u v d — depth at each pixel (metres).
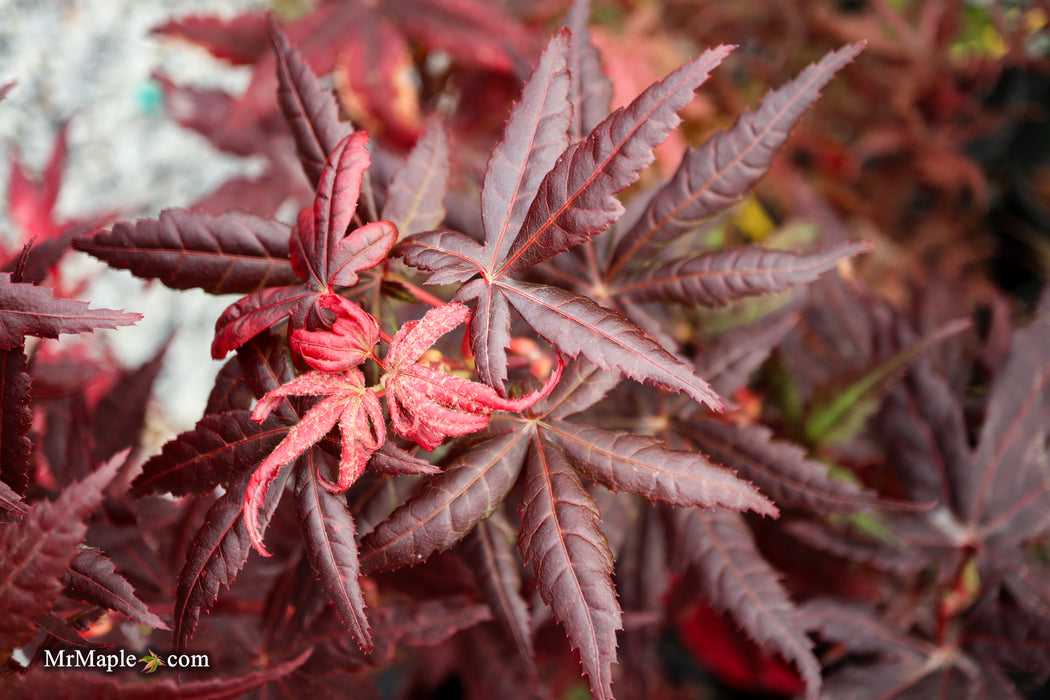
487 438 0.24
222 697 0.22
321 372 0.22
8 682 0.22
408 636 0.26
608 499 0.27
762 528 0.30
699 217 0.25
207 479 0.23
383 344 0.23
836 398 0.28
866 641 0.28
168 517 0.27
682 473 0.23
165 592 0.26
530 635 0.25
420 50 0.43
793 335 0.31
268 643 0.26
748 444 0.26
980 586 0.28
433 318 0.22
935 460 0.28
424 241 0.23
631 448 0.23
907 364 0.28
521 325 0.27
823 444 0.28
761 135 0.25
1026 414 0.28
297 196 0.39
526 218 0.23
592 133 0.22
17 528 0.22
